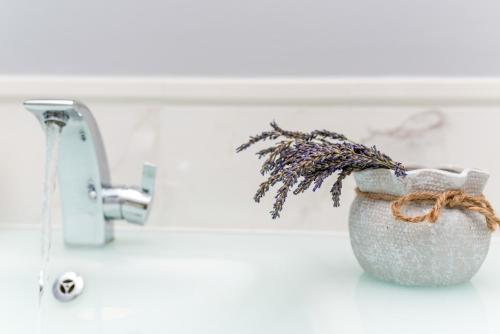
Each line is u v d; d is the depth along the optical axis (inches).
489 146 32.2
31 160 33.5
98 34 33.5
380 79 32.7
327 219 32.9
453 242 22.9
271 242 31.0
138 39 33.4
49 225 26.5
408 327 20.7
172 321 26.6
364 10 32.5
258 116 32.7
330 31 32.7
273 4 32.8
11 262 28.2
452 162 32.3
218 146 32.9
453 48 32.4
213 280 27.5
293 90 32.4
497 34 32.3
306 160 23.0
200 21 33.1
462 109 32.2
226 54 33.2
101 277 27.7
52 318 27.0
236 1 32.9
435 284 23.8
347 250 29.7
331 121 32.5
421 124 32.3
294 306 24.1
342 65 32.8
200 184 33.1
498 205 32.3
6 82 33.1
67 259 28.1
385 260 23.7
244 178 33.0
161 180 33.1
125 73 33.5
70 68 33.7
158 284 27.5
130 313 27.0
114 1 33.3
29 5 33.5
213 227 33.2
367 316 21.5
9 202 33.7
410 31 32.5
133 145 33.1
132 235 32.0
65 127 27.1
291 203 32.9
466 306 22.4
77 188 28.6
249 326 25.4
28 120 33.4
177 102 32.9
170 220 33.2
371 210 23.9
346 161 23.2
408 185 23.1
